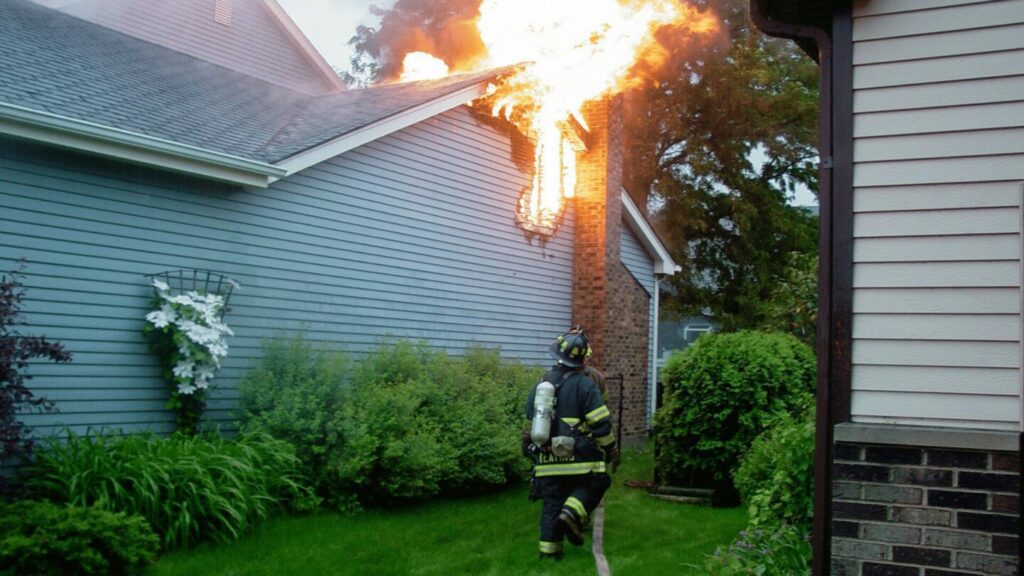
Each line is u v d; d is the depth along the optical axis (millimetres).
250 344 9156
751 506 6395
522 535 7664
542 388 6797
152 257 8344
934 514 4109
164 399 8391
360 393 8781
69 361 6934
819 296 4430
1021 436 3988
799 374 9688
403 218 11039
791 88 24562
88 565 5527
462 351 11852
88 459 6785
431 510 8578
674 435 9648
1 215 7297
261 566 6324
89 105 8289
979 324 4160
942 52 4324
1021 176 4145
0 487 6168
